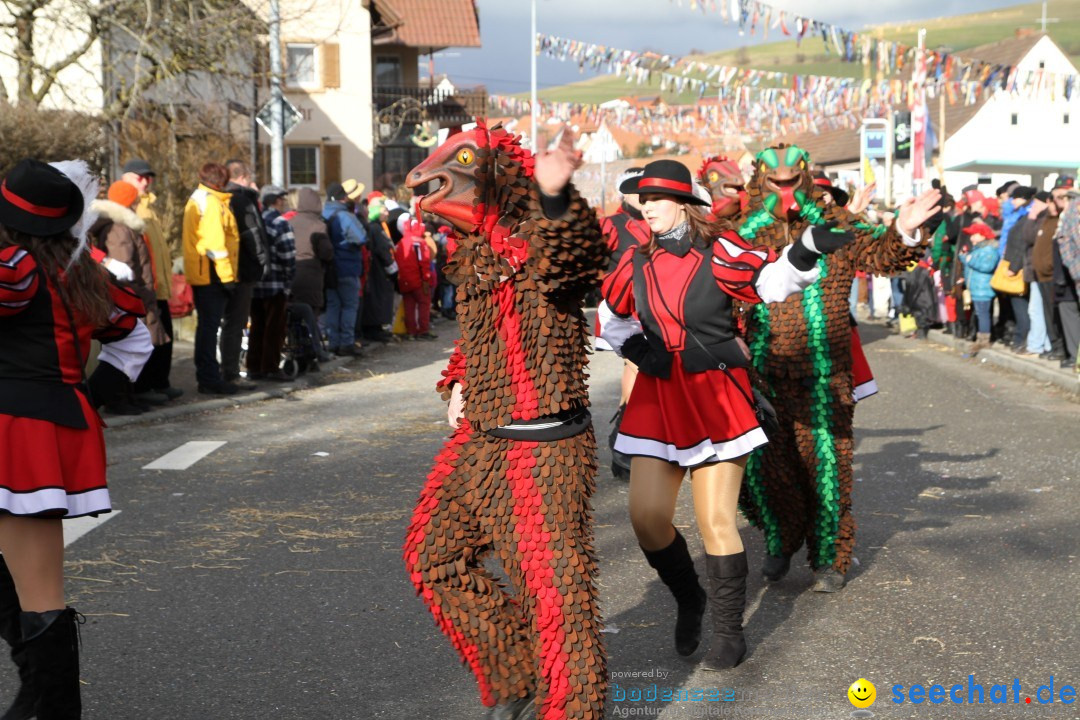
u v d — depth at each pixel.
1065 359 12.08
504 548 3.30
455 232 3.30
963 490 7.10
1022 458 8.05
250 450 8.44
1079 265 10.73
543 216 3.14
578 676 3.24
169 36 17.05
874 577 5.39
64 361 3.49
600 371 13.28
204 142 19.22
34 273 3.40
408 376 12.58
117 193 9.32
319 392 11.35
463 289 3.29
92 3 17.11
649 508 4.15
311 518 6.50
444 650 4.48
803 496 5.18
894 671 4.25
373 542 6.01
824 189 5.12
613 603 5.03
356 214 14.80
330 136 35.81
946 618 4.80
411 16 41.03
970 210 15.06
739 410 4.12
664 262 4.13
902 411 10.23
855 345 5.43
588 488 3.33
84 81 20.92
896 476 7.52
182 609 4.96
